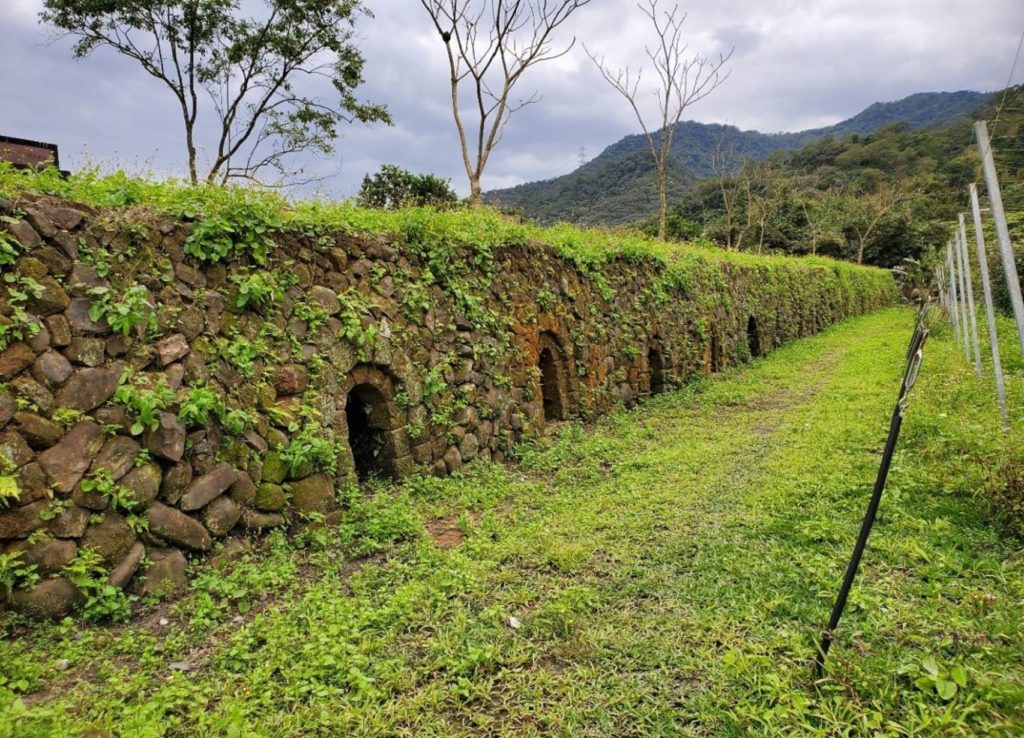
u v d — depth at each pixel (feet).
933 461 19.38
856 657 10.87
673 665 11.76
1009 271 19.20
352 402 24.67
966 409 24.03
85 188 16.72
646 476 23.94
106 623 14.24
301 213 21.75
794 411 33.42
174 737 10.62
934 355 41.29
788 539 16.33
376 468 24.07
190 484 16.56
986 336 44.80
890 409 27.96
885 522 16.34
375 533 19.17
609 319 39.04
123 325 15.58
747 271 61.87
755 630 12.34
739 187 128.67
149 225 16.93
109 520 14.85
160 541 15.72
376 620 14.07
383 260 24.13
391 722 10.80
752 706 10.18
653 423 34.76
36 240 14.64
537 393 31.91
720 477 22.50
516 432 30.09
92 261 15.57
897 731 9.17
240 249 18.83
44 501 13.93
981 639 11.12
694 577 14.98
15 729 9.91
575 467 26.58
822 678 10.41
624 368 40.29
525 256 32.35
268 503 18.38
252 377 18.58
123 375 15.55
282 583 16.16
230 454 17.62
